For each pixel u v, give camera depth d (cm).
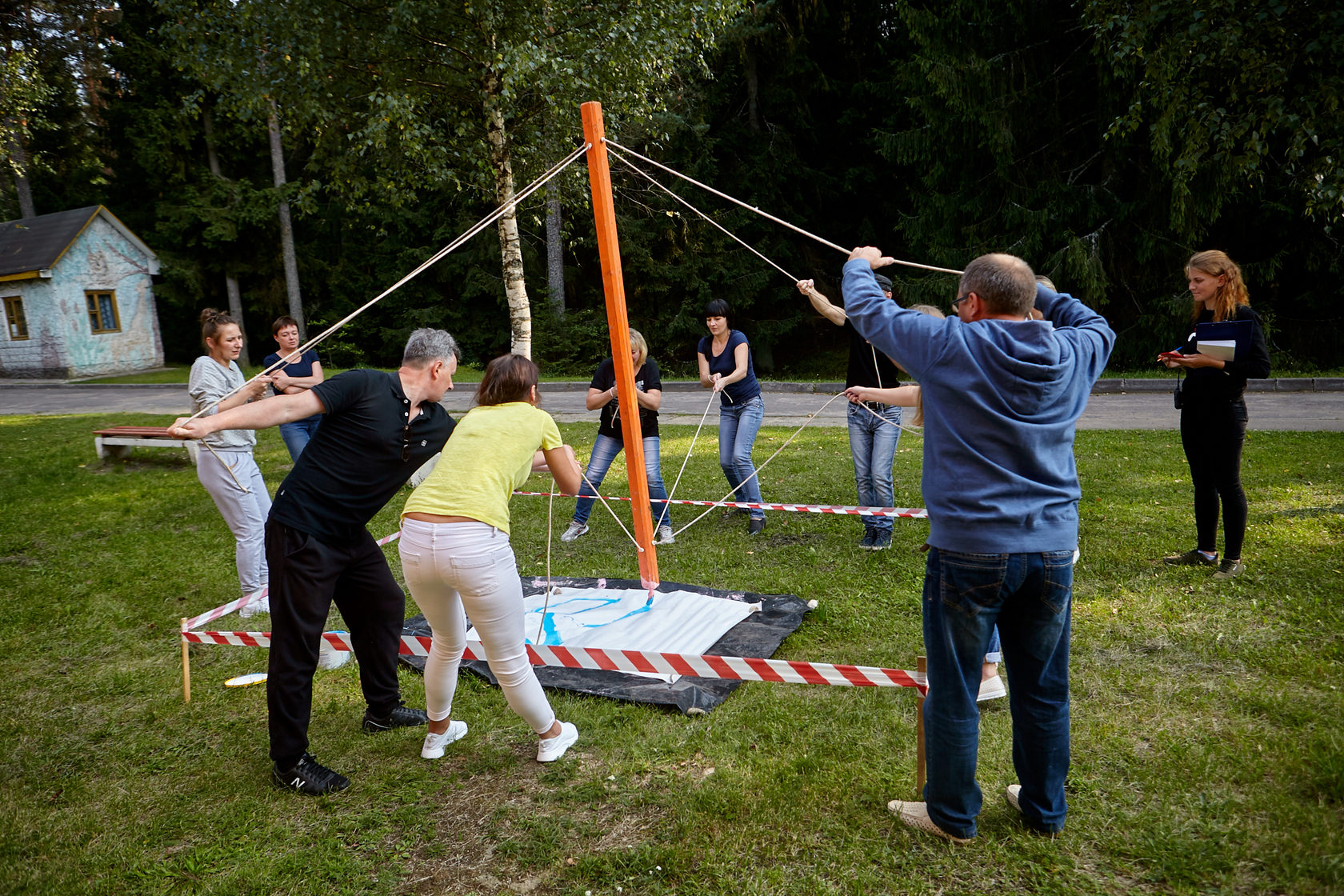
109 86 2348
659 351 2183
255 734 346
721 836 260
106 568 577
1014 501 222
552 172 364
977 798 246
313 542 299
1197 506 466
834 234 2211
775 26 1906
